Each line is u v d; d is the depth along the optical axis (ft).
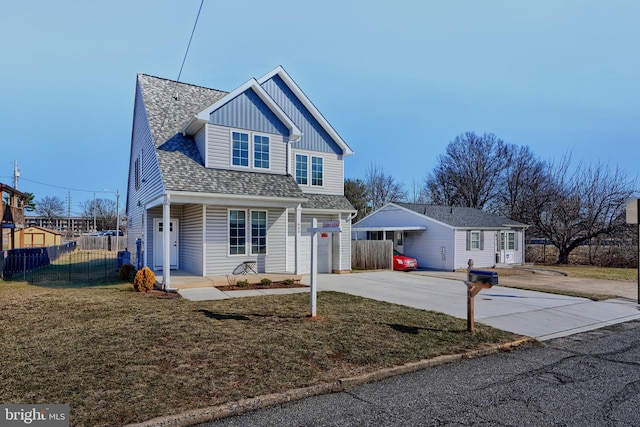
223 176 40.09
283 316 24.07
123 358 15.51
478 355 18.02
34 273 53.52
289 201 42.01
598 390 13.85
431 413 11.62
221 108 41.42
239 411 11.36
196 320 22.52
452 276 54.34
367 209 137.90
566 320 26.50
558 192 92.48
